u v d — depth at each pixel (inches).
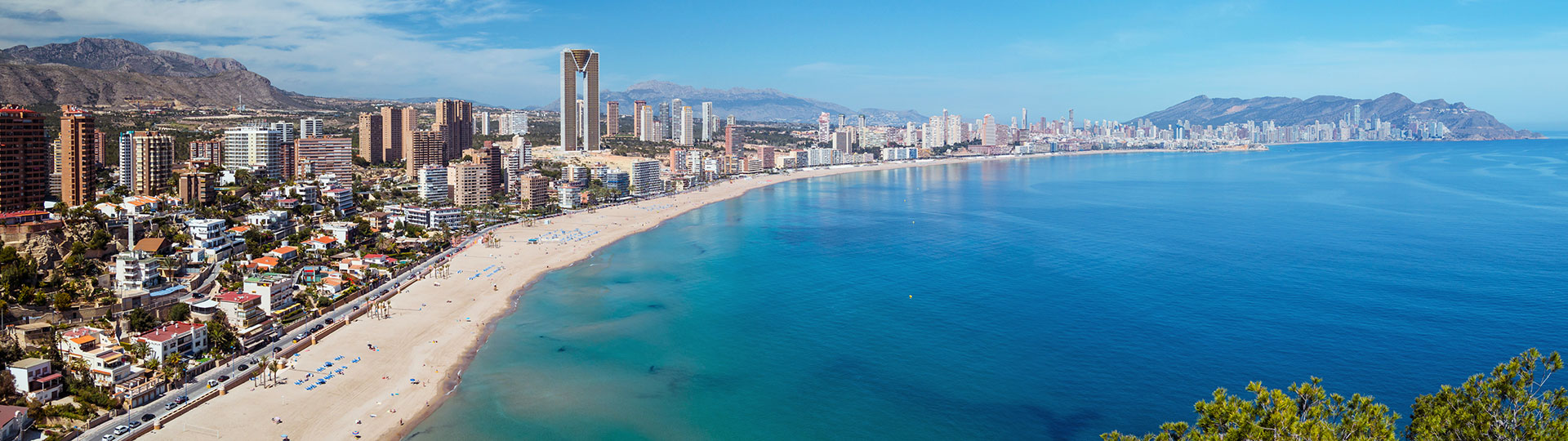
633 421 5787.4
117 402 5684.1
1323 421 2506.2
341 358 7037.4
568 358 7121.1
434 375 6663.4
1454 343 7071.9
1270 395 2635.3
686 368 6865.2
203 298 7834.6
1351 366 6574.8
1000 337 7549.2
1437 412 2645.2
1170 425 2869.1
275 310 7854.3
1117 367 6697.8
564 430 5649.6
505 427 5679.1
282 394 6181.1
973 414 5856.3
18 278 7150.6
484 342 7554.1
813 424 5743.1
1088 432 5546.3
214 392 6102.4
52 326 6658.5
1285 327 7652.6
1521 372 2578.7
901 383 6461.6
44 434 5280.5
